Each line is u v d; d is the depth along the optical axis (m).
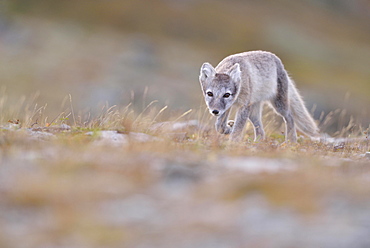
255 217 6.98
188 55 75.38
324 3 109.12
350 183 8.40
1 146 10.73
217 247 6.14
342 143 16.11
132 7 85.62
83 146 10.80
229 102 15.70
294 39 89.56
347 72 82.06
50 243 6.30
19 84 55.47
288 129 17.44
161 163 9.53
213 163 9.87
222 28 86.81
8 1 76.56
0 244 6.19
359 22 106.31
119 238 6.45
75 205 7.45
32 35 68.56
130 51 69.88
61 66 61.50
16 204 7.41
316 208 7.23
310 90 69.69
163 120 17.86
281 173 8.91
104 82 58.34
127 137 12.52
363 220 6.75
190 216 7.14
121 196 7.88
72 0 82.94
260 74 16.48
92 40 72.00
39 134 12.59
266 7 98.81
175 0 91.94
